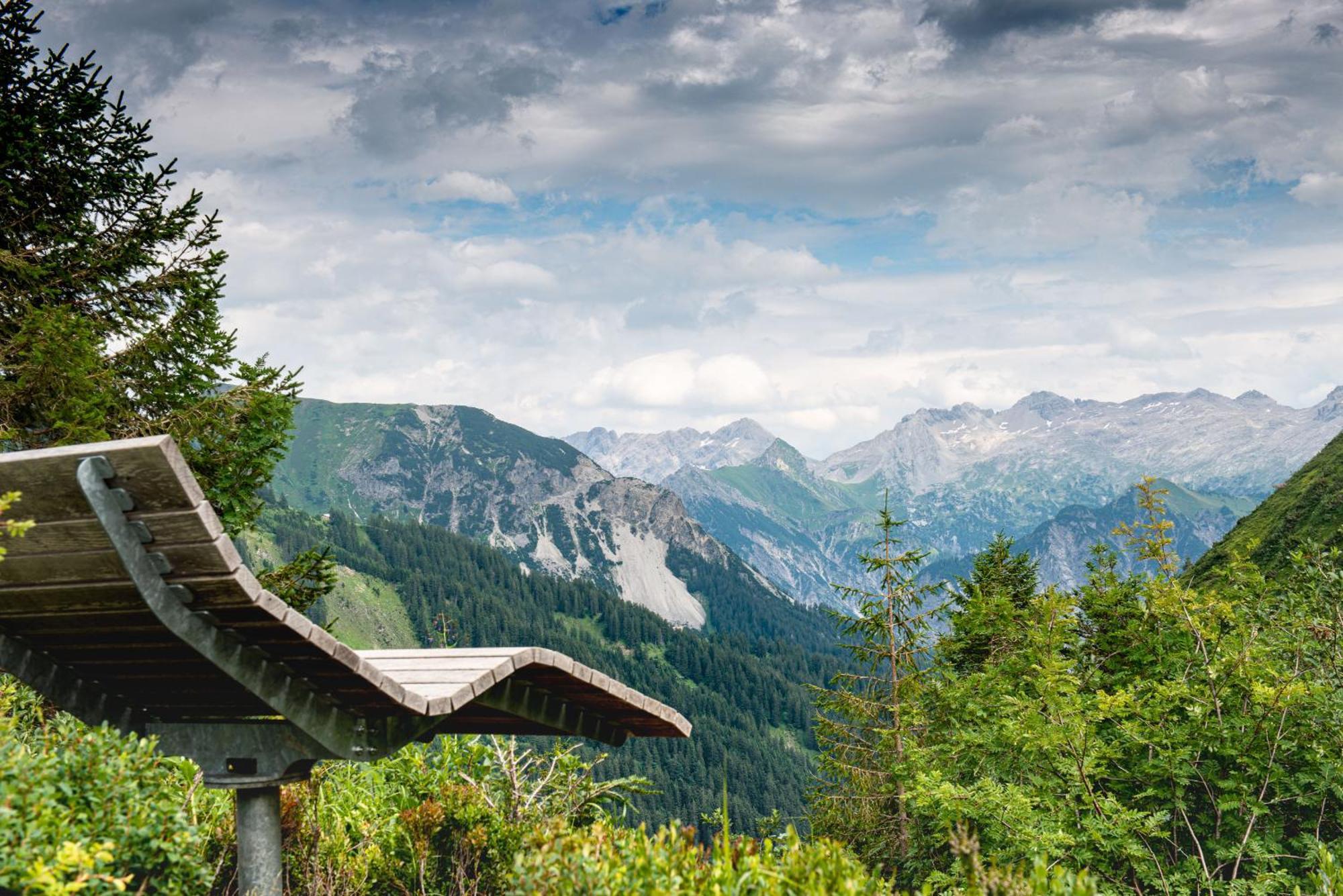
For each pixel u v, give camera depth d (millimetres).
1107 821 8633
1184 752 9047
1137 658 11305
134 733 5008
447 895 8445
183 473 4375
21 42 12578
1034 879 4637
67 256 12469
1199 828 9430
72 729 5273
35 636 5688
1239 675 9531
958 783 10641
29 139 11984
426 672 6418
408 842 8344
